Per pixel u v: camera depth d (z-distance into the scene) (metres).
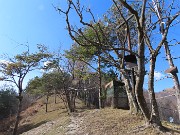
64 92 33.84
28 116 41.94
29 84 35.12
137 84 11.79
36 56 29.75
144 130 12.41
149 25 12.60
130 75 14.85
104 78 22.89
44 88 35.72
